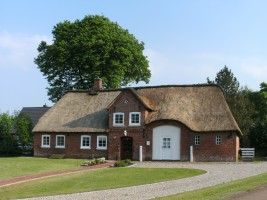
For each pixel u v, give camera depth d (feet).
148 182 84.28
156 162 143.54
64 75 215.92
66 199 64.80
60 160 151.12
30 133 196.03
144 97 162.50
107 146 160.35
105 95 176.65
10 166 122.11
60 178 93.81
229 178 88.48
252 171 104.58
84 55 202.69
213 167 118.42
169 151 150.41
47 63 214.90
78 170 114.21
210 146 146.51
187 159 147.54
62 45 206.39
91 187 78.33
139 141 154.30
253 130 198.49
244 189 63.52
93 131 162.09
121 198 64.28
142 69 223.92
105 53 203.92
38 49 217.97
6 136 192.54
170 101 158.20
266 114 234.99
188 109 153.89
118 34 211.82
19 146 193.98
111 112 160.35
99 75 204.33
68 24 213.46
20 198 66.44
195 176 93.71
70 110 175.52
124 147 157.89
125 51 207.82
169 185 78.84
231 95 226.79
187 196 58.54
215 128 145.59
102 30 207.10
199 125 148.15
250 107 223.30
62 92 216.95
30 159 154.71
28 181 89.45
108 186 79.10
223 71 239.71
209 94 157.79
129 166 124.57
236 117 210.59
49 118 175.11
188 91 161.27
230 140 145.07
